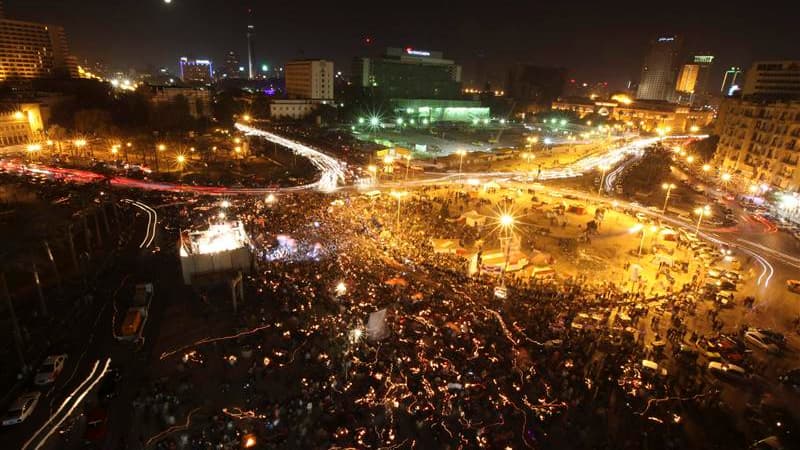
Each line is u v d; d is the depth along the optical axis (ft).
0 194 216.33
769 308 153.28
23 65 622.95
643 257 196.24
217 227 175.63
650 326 135.95
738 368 113.60
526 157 444.14
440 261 173.58
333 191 273.75
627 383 108.78
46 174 264.11
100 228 192.44
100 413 89.86
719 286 165.58
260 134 467.52
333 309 131.85
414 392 101.19
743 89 524.93
